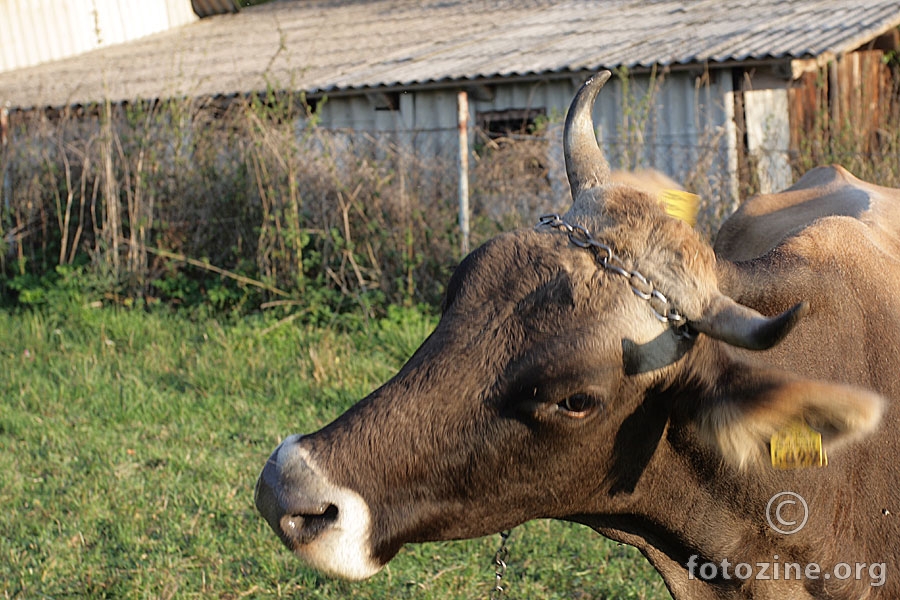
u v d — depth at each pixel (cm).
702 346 280
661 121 1119
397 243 908
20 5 1933
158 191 1004
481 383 267
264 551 511
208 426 680
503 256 278
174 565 502
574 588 479
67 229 1062
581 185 318
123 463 623
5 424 689
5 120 1084
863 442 312
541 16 1594
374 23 1830
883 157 853
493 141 924
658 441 292
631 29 1328
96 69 1739
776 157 1002
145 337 873
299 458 268
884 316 321
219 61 1634
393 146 955
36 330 894
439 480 271
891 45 1296
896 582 315
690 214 321
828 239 332
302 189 938
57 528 542
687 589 338
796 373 294
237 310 917
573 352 264
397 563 500
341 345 823
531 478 277
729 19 1285
